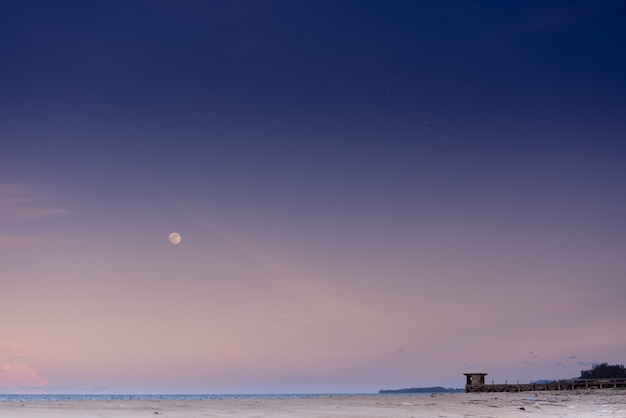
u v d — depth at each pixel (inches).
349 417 1259.8
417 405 1835.6
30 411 1272.1
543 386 3656.5
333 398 2608.3
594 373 5649.6
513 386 3683.6
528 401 2107.5
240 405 1759.4
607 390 3408.0
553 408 1638.8
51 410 1322.6
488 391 3747.5
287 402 2034.9
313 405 1801.2
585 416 1316.4
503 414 1393.9
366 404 1894.7
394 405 1834.4
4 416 1115.3
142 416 1195.9
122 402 1907.0
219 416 1243.8
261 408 1585.9
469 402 2059.5
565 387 3634.4
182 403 1871.3
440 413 1423.5
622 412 1448.1
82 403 1755.7
